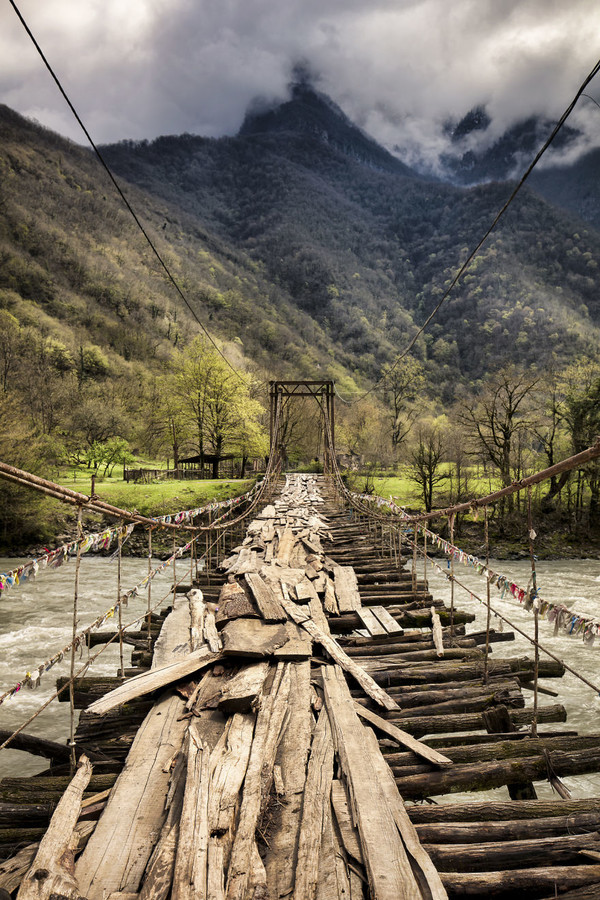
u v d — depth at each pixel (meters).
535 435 38.81
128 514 5.57
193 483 41.91
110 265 148.38
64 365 87.00
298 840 2.97
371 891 2.61
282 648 5.52
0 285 115.25
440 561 30.50
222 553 12.68
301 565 9.95
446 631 7.11
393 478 49.03
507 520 36.12
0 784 3.98
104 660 13.78
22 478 3.45
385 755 4.07
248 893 2.58
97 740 4.69
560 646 15.77
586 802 3.51
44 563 3.76
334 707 4.50
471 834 3.18
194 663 5.12
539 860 3.02
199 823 2.96
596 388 35.88
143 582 6.17
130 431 63.41
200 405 49.19
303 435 57.91
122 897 2.58
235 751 3.72
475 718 4.78
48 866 2.74
